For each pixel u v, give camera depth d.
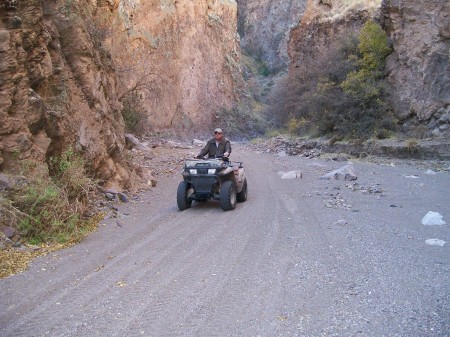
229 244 7.21
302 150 28.25
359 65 28.11
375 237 7.50
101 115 11.39
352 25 38.72
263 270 5.92
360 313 4.60
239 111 54.56
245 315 4.58
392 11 26.64
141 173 13.73
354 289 5.23
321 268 5.96
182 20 50.66
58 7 10.74
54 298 5.04
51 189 7.76
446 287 5.25
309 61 37.69
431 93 23.75
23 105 8.20
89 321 4.46
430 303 4.81
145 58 42.28
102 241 7.45
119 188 11.61
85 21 13.22
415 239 7.41
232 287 5.33
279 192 12.58
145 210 10.16
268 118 56.88
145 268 6.04
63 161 8.89
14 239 6.95
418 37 24.86
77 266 6.11
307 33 42.91
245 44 83.88
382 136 25.11
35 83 9.02
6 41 7.92
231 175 10.37
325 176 15.16
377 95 26.17
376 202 10.77
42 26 9.27
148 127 39.84
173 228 8.41
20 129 8.04
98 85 11.55
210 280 5.57
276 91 47.00
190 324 4.38
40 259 6.40
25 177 7.72
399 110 25.38
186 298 5.02
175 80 47.72
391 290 5.18
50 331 4.26
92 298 5.02
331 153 25.83
